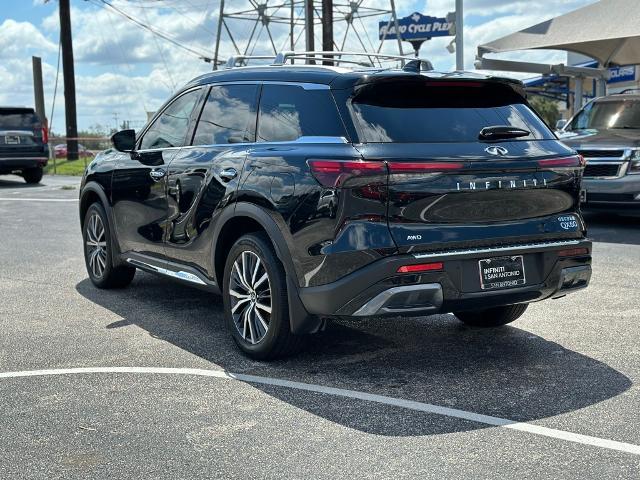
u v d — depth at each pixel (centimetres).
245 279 500
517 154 459
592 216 1216
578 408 412
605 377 463
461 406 416
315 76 481
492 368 482
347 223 429
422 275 429
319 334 562
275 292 471
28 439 377
